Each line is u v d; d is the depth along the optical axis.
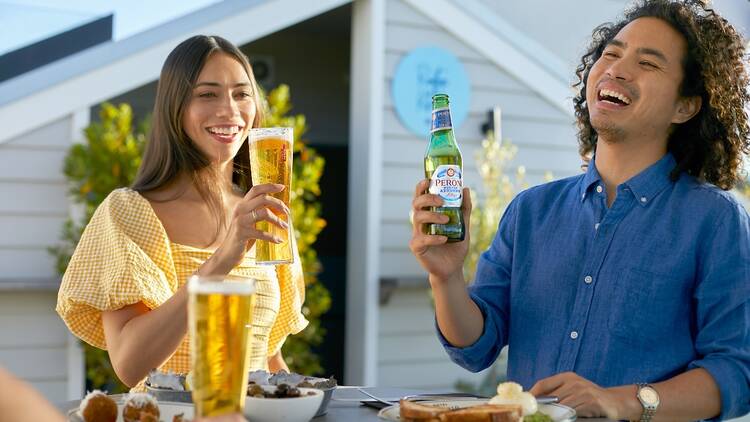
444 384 5.98
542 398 1.91
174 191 2.59
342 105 7.33
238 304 1.44
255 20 5.50
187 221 2.57
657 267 2.21
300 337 5.45
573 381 1.97
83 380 5.12
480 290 2.48
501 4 7.17
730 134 2.41
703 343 2.17
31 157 5.07
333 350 7.27
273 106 5.40
